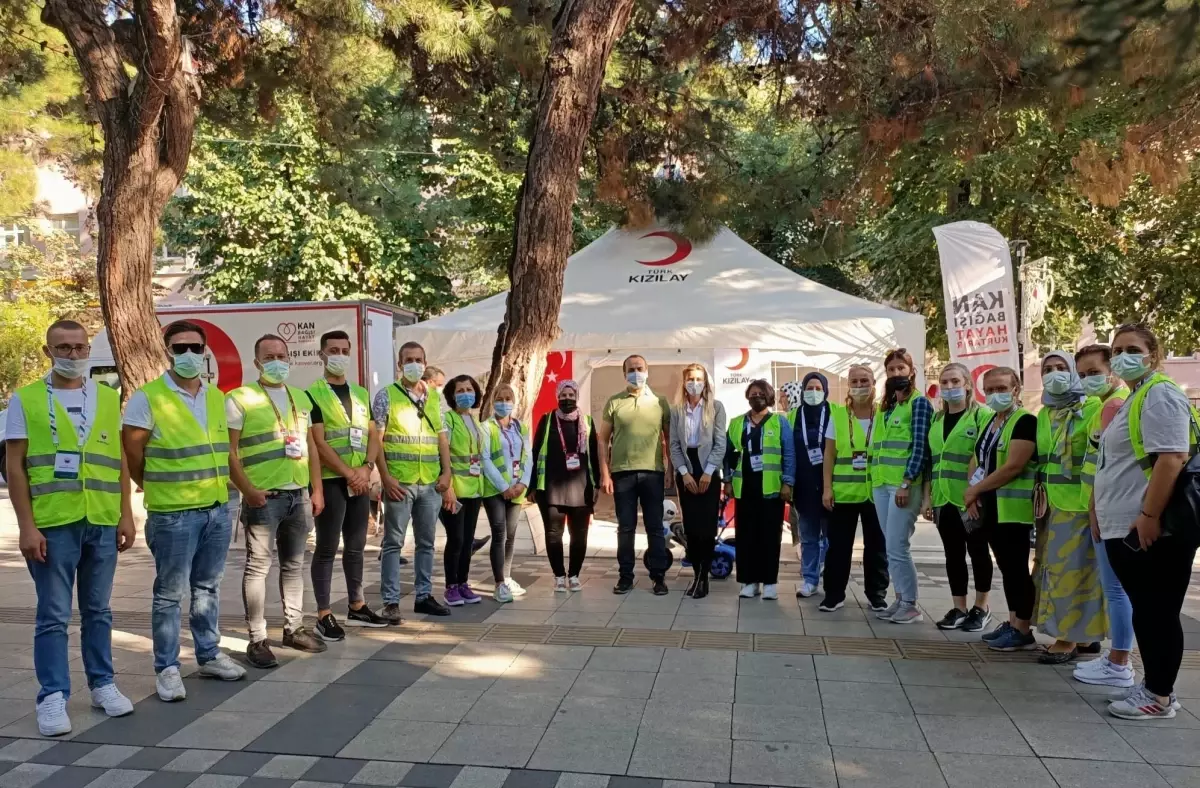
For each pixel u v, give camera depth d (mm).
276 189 19188
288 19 10273
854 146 12828
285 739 4164
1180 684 4883
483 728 4289
